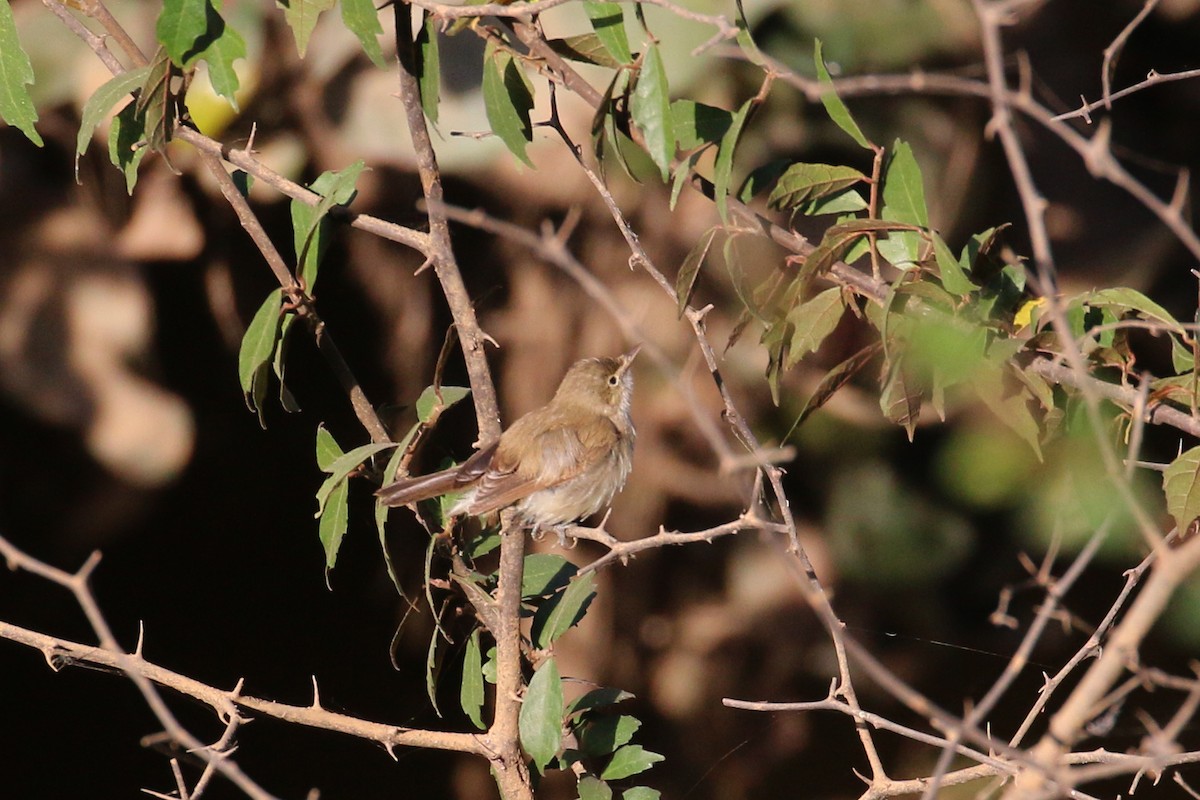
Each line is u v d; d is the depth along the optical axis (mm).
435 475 6340
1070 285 12766
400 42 5977
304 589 11875
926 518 12656
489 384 6293
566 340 11859
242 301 11016
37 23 10156
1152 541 4184
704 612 12867
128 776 11461
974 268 6047
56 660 6352
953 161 12320
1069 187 12930
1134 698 9852
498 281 11742
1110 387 5668
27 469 10242
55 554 10594
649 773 12484
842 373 6117
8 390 10031
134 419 10422
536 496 7922
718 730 12625
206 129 10539
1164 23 13062
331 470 6477
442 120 11070
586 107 11133
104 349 10375
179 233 10648
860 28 11797
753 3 11430
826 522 12891
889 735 11734
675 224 11805
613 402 8430
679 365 12203
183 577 11406
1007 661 12156
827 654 12734
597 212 11633
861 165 11875
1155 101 13320
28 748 11164
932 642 11086
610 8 5801
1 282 10094
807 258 5809
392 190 11094
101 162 10445
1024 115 12836
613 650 12680
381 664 12000
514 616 6301
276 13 10680
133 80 6301
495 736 6305
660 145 5676
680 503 12727
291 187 6297
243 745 11734
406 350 11602
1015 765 5520
